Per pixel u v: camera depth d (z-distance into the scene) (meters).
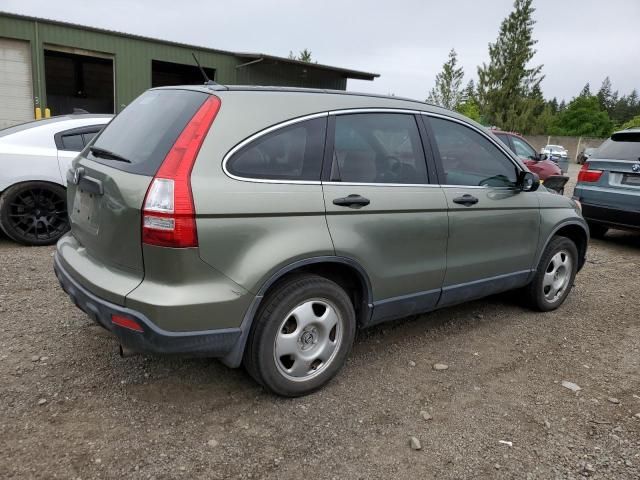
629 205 7.30
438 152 3.64
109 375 3.17
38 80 15.84
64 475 2.32
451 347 3.91
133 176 2.57
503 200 4.02
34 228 5.93
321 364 3.11
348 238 3.02
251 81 20.39
